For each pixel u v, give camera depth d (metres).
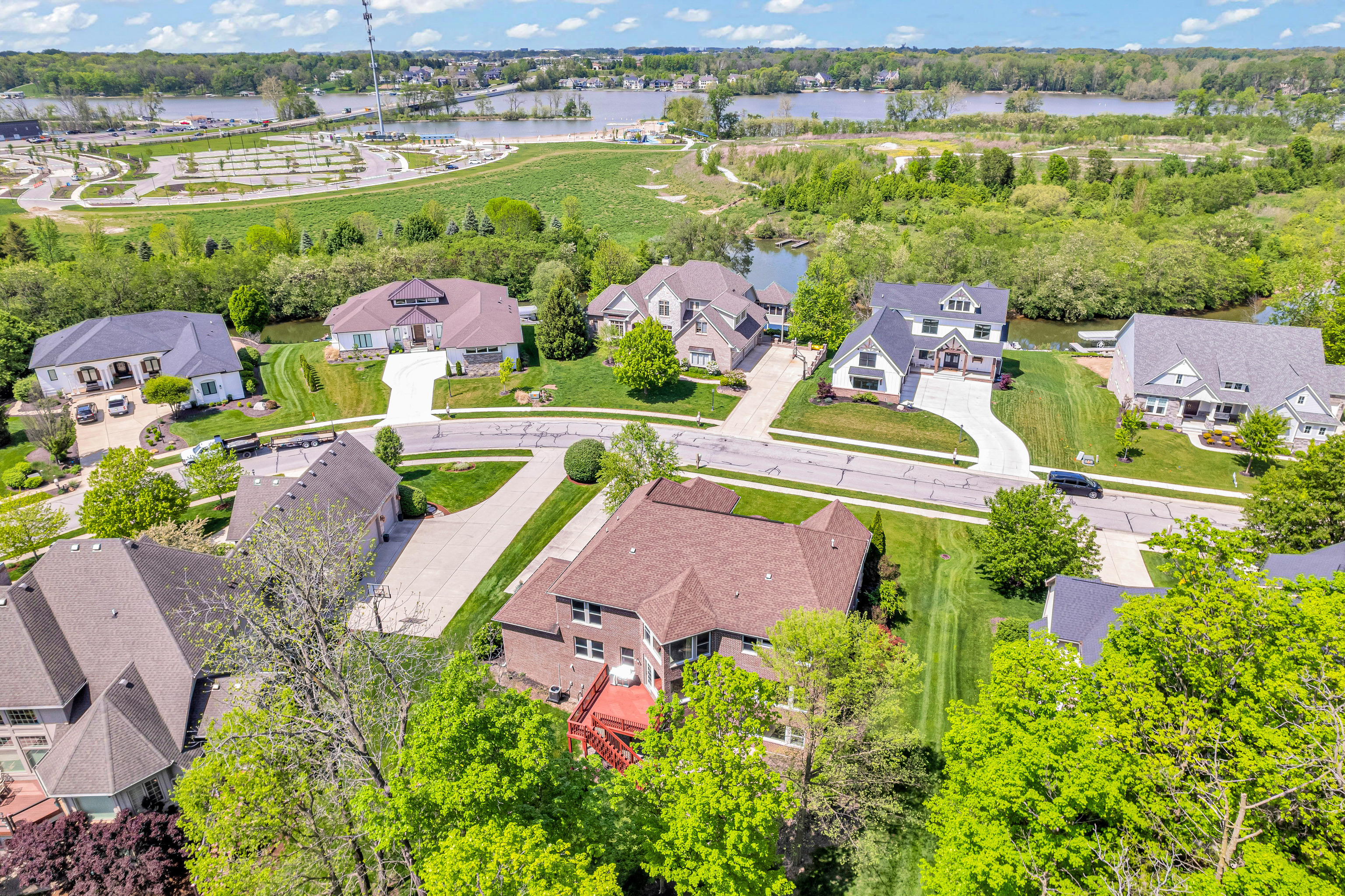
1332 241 112.69
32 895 28.16
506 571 49.50
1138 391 69.50
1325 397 63.84
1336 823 20.31
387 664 29.27
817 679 29.41
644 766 24.89
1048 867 22.08
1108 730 22.48
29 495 58.56
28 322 88.44
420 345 89.12
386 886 25.41
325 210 160.38
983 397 75.38
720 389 78.62
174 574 38.56
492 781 21.34
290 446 66.44
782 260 136.62
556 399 76.19
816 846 31.05
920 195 155.12
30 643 34.16
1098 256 108.31
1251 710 22.69
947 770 28.02
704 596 36.28
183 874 28.25
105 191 177.00
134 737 32.47
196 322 85.19
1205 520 27.34
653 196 181.50
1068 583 38.19
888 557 50.25
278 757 25.12
